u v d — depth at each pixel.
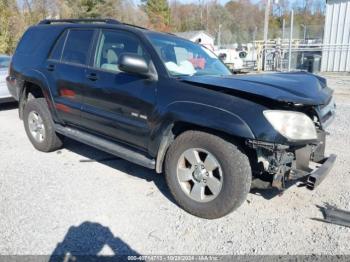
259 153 3.14
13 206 3.51
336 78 15.91
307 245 2.96
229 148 3.13
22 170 4.47
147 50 3.77
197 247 2.92
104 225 3.21
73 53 4.60
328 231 3.17
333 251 2.88
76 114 4.47
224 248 2.91
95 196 3.78
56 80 4.68
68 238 3.00
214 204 3.25
